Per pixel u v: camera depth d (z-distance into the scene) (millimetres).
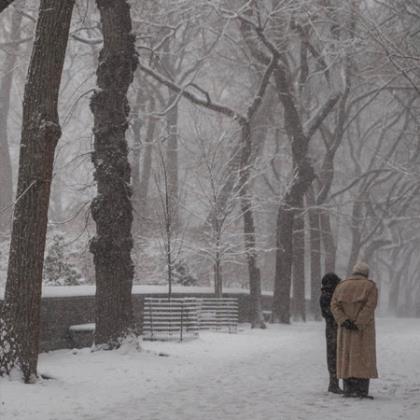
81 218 41312
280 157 47656
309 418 8992
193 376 13719
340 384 12359
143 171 45156
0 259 27047
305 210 40281
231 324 26344
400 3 33594
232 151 36500
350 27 33781
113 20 17703
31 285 12500
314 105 47812
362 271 10992
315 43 38250
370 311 10672
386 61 34875
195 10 33594
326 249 45875
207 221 31578
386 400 10438
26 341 12391
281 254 33844
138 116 37531
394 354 17875
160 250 34094
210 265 39094
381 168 48125
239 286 46062
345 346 10766
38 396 10977
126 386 12320
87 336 19266
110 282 17312
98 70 17781
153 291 25875
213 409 9875
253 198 33656
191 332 23141
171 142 45625
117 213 17328
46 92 12641
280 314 33594
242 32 34312
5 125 46125
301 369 14688
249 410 9734
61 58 12758
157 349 18781
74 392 11531
